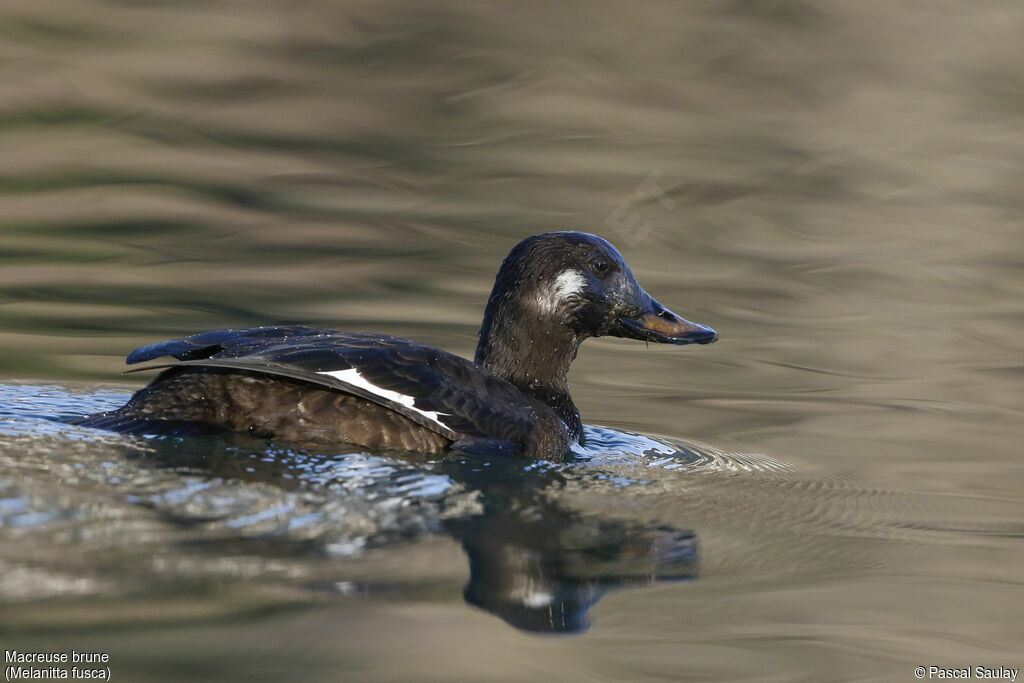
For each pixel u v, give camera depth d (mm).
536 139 20297
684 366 13633
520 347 10375
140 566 6730
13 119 19203
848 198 19078
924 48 23531
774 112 21531
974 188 19406
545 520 8328
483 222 17469
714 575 7758
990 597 7641
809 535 8547
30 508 7180
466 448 8734
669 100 21547
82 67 21016
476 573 7297
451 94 21578
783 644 6953
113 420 8641
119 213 16781
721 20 24344
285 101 20938
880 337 14391
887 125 21281
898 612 7410
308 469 8219
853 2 25000
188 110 20234
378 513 7770
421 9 24328
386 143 19922
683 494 9141
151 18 23109
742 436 11102
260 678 6098
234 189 17938
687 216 18156
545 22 24125
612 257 10570
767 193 19016
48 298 13969
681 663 6723
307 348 8703
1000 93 22344
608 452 10219
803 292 15820
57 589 6477
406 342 9266
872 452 10703
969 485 9844
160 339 12766
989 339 14344
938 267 16688
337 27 23422
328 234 16734
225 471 7965
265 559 7000
